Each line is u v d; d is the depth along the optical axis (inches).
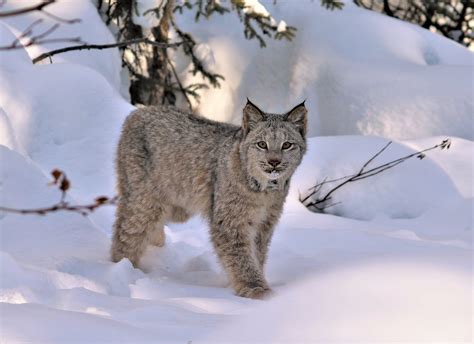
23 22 615.2
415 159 587.5
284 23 773.9
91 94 532.4
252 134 345.4
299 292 197.0
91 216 453.1
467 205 539.2
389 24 839.7
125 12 789.2
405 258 278.1
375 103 732.7
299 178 579.8
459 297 166.6
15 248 368.2
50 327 198.4
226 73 846.5
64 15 644.7
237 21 869.8
